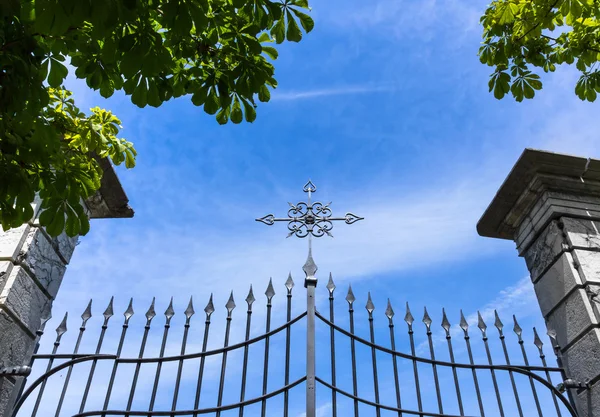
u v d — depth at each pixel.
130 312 4.54
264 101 3.34
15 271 4.41
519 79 4.52
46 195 3.28
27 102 2.88
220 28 3.05
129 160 4.32
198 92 3.13
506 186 5.50
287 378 4.18
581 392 4.50
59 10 2.28
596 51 4.41
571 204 5.27
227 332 4.44
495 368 4.46
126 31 2.66
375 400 4.16
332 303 4.59
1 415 4.01
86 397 4.05
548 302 5.14
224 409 4.04
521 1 4.27
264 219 5.05
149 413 4.02
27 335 4.51
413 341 4.55
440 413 4.20
